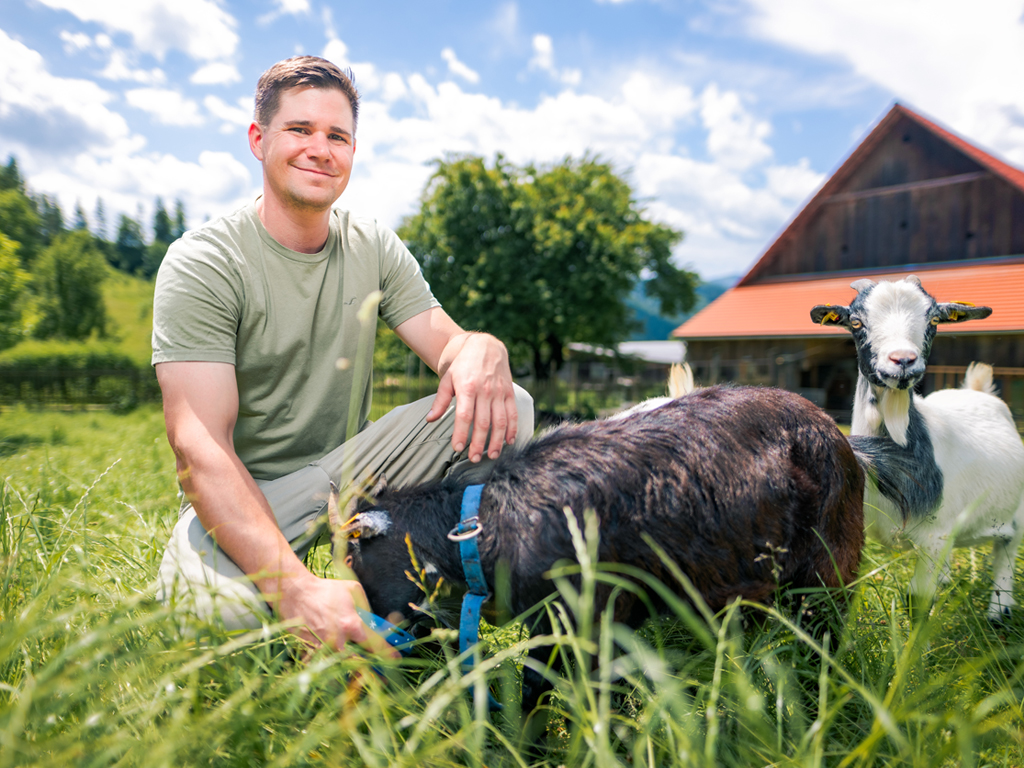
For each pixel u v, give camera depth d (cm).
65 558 244
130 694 167
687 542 210
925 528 312
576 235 2439
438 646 232
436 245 2614
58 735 154
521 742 175
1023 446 355
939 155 2061
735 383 251
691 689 211
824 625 224
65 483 457
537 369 2742
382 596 213
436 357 302
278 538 213
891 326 318
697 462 214
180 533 247
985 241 1988
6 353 2503
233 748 152
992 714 192
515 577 202
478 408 245
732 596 217
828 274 2267
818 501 226
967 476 321
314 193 259
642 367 3512
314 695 168
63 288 6156
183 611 183
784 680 179
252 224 266
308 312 272
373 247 298
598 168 2755
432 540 215
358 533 213
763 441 224
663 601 217
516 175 2627
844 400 1956
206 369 239
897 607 256
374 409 1212
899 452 305
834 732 187
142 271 12962
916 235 2102
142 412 1897
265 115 265
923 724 171
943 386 1686
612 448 217
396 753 149
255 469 284
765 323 2092
